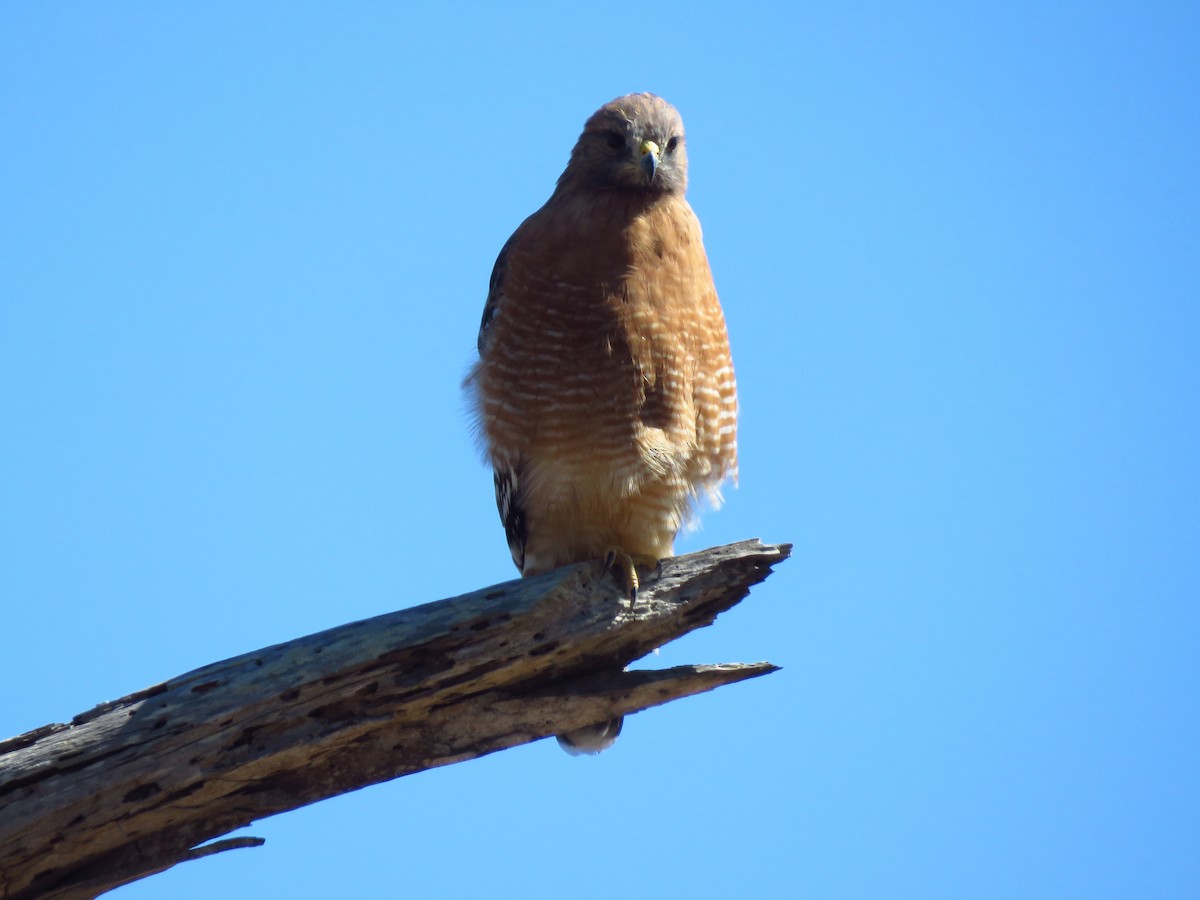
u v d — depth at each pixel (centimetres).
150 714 1065
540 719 1166
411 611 1120
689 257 1397
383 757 1142
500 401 1388
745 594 1218
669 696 1170
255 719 1074
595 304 1358
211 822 1107
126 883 1096
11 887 1064
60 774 1047
